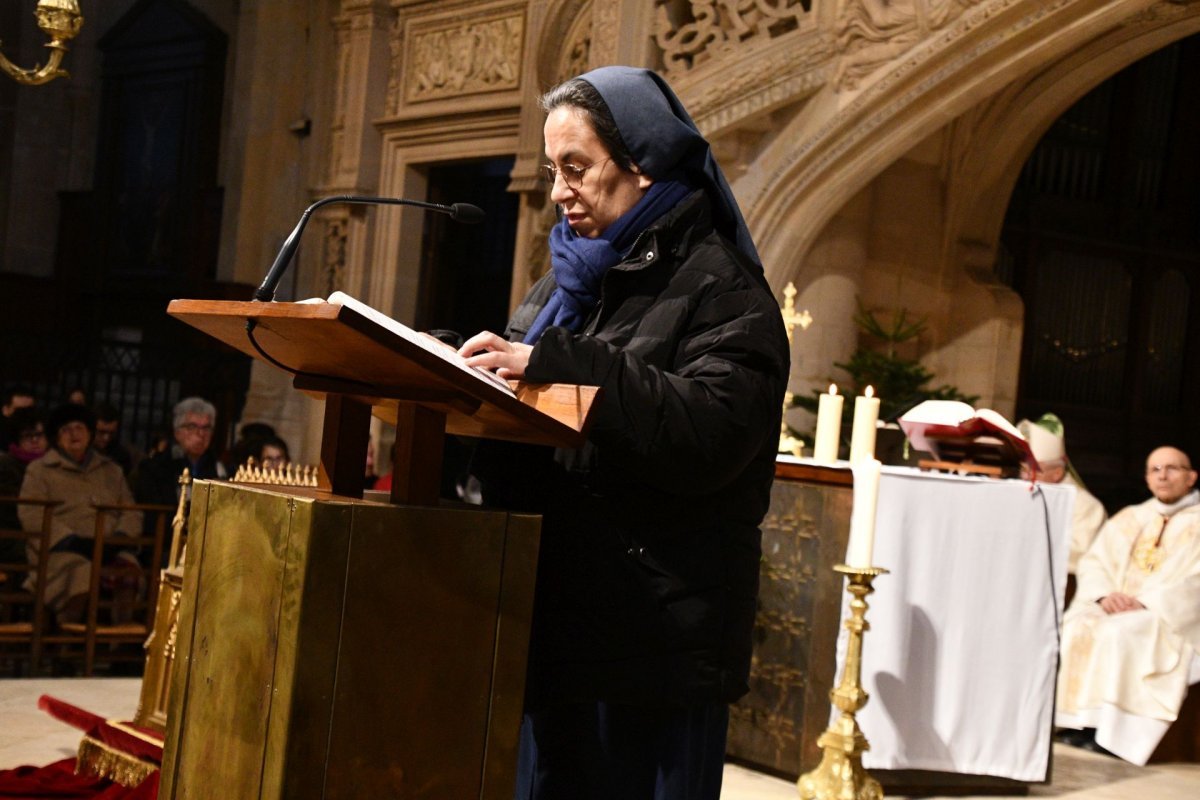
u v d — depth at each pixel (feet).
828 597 16.58
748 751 17.26
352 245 38.37
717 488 6.81
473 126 35.35
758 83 24.70
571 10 31.94
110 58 50.90
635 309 7.21
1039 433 24.25
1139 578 22.71
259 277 40.63
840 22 24.03
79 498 23.07
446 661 6.33
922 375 24.94
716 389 6.64
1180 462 22.86
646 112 7.32
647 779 7.38
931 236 27.73
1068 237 33.76
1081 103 33.86
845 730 14.98
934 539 16.55
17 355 45.39
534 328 7.72
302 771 5.95
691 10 26.81
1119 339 34.65
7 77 51.52
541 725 7.66
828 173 24.61
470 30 35.83
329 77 39.47
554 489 7.16
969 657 16.67
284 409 39.29
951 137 27.53
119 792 13.01
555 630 7.00
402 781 6.23
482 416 6.29
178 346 43.50
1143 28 24.67
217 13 47.39
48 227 52.39
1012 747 16.87
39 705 15.05
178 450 27.55
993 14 21.72
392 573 6.15
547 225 32.45
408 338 5.78
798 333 25.86
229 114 46.62
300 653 5.92
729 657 7.13
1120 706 20.74
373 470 28.25
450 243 39.42
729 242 7.52
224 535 6.53
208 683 6.49
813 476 16.62
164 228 48.21
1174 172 35.09
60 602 22.06
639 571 6.95
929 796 16.62
